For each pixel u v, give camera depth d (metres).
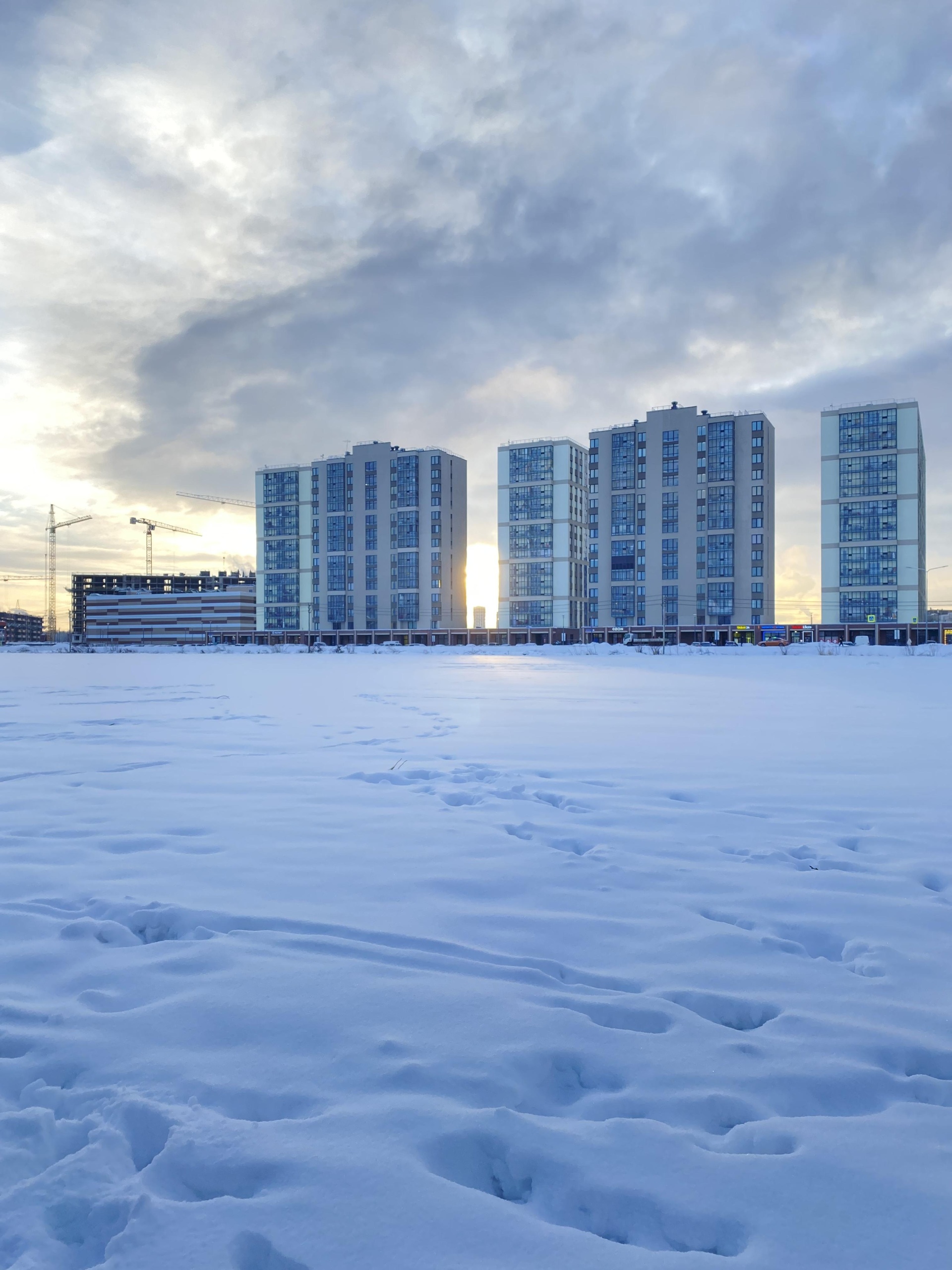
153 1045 3.16
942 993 3.68
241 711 17.70
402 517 147.38
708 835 6.64
